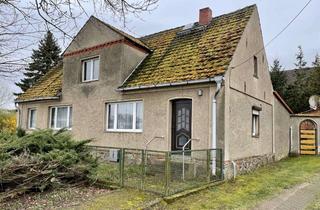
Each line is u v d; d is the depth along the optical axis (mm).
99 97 13500
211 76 9617
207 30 12734
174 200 6871
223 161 9438
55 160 7059
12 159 6414
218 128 9594
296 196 7688
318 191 8258
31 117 17828
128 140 12078
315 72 24766
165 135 10836
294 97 24938
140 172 7719
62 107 15711
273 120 15312
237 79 10812
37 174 6746
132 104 12312
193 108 10219
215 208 6473
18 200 6461
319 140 18281
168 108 10883
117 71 12766
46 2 5062
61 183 7379
